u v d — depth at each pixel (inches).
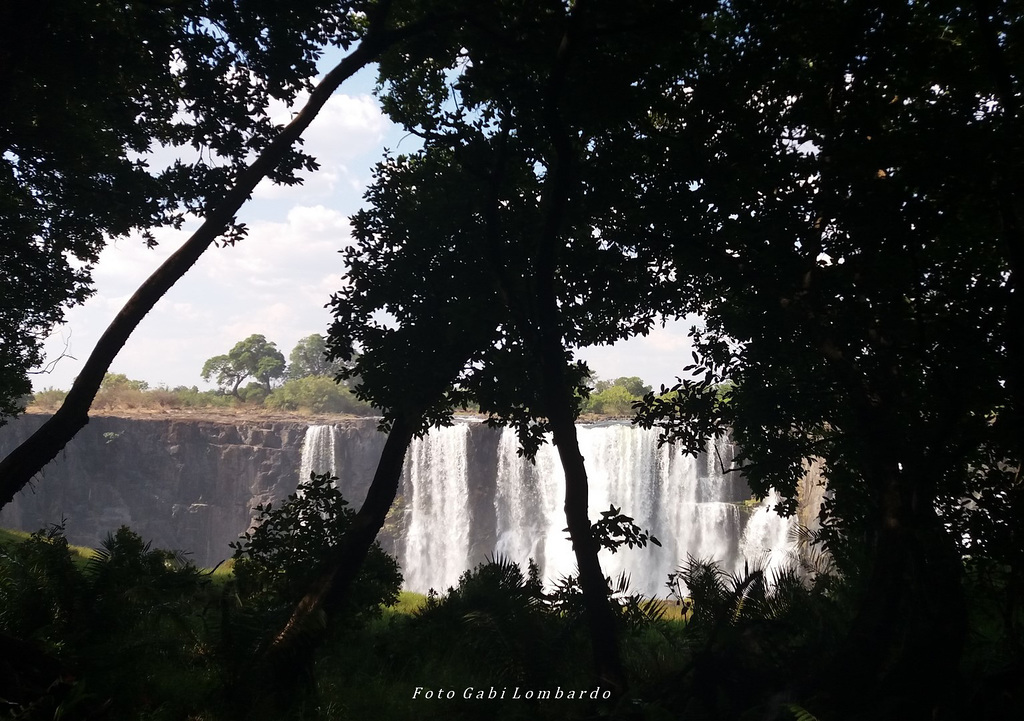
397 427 416.5
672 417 416.8
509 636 353.1
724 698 274.2
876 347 313.1
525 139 385.4
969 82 294.5
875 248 311.0
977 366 276.7
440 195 416.5
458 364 413.1
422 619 414.0
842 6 301.6
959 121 277.6
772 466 404.8
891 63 309.6
